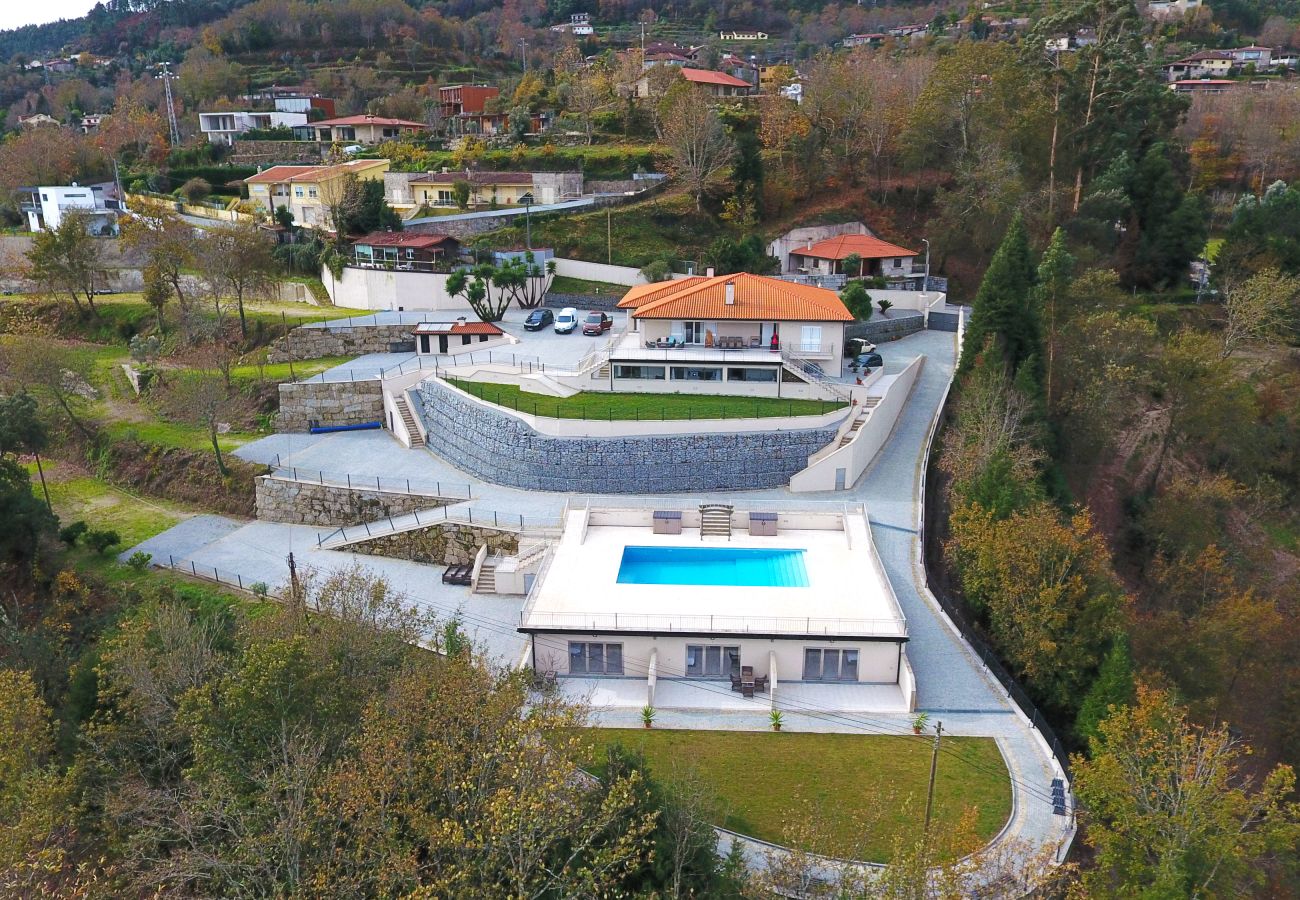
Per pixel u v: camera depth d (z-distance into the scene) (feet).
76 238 285.64
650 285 253.03
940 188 313.73
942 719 122.21
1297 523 216.33
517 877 74.54
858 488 181.47
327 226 320.70
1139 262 287.69
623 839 80.02
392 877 76.23
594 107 407.44
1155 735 98.12
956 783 109.70
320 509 187.73
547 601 137.08
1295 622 156.25
